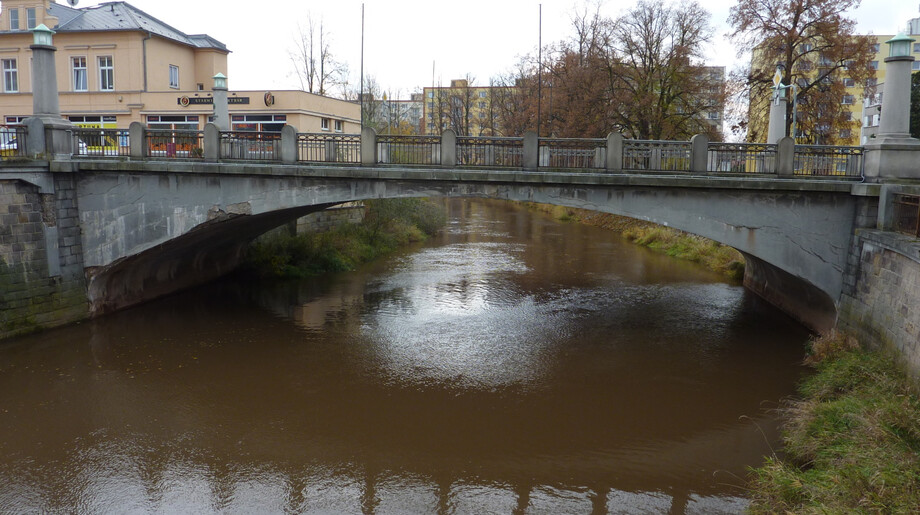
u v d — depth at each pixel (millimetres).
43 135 15906
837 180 14602
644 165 14992
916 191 12703
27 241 15625
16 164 15242
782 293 18984
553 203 15266
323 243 26312
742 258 24344
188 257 21250
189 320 17781
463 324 17578
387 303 19938
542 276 24391
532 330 17062
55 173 16078
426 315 18484
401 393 12742
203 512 8633
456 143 15492
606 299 20578
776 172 14680
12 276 15344
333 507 8758
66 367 13930
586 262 27656
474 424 11344
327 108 33500
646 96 34219
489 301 20266
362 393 12719
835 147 14531
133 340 15883
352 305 19672
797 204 14547
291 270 23828
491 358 14812
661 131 34562
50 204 16047
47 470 9680
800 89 29781
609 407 12062
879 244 12609
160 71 33156
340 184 15844
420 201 39125
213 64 36344
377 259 28016
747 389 12844
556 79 40031
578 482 9398
